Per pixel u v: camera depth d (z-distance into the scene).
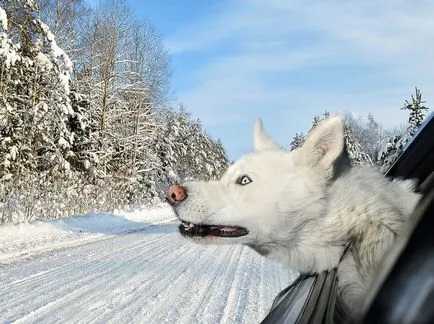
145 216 6.42
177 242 3.42
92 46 8.57
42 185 4.81
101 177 7.02
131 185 8.35
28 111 5.03
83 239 3.54
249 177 0.64
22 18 4.62
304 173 0.60
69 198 5.09
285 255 0.62
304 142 0.62
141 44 9.55
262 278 2.14
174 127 12.07
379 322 0.27
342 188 0.57
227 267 2.41
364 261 0.53
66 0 7.21
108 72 8.45
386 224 0.53
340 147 0.59
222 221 0.63
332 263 0.56
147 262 2.53
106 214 5.48
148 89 9.27
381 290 0.27
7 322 1.43
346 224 0.55
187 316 1.52
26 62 4.61
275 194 0.60
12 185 4.37
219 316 1.52
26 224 3.69
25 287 1.90
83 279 2.06
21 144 4.95
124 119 8.92
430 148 0.62
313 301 0.51
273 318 0.58
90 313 1.54
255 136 0.75
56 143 5.71
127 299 1.73
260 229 0.61
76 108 6.85
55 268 2.33
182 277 2.14
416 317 0.26
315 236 0.57
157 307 1.62
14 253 2.76
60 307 1.61
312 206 0.57
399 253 0.27
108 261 2.55
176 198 0.66
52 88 5.30
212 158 14.64
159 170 10.74
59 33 7.20
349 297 0.52
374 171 0.60
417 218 0.27
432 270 0.26
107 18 8.73
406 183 0.57
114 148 8.30
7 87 4.81
